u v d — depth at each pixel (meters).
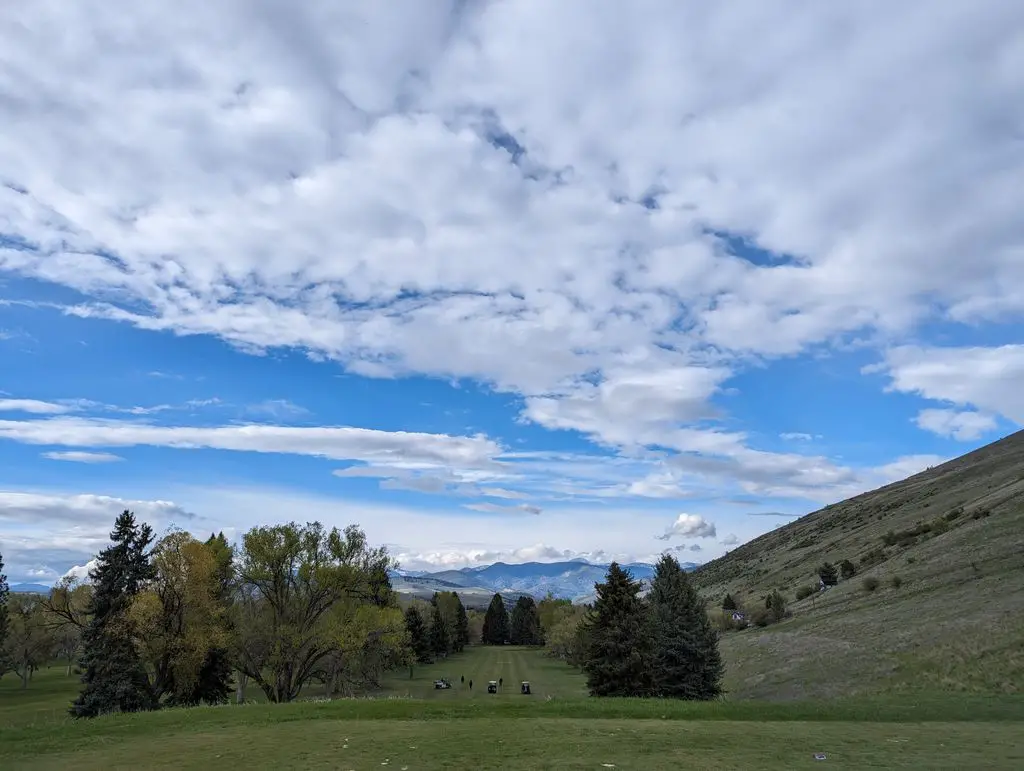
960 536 76.62
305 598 47.09
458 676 101.88
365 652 48.50
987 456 174.62
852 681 41.44
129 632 46.47
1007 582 50.28
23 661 80.06
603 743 15.66
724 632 95.56
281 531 46.38
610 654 45.50
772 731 17.80
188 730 20.20
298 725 20.48
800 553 160.00
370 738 17.11
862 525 154.00
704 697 43.50
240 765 13.94
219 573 49.88
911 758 13.34
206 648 45.59
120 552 49.38
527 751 14.61
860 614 64.00
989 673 33.81
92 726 21.08
